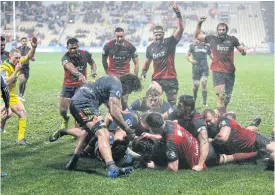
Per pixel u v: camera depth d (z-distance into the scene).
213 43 11.88
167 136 7.15
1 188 6.30
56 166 7.50
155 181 6.57
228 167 7.41
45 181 6.62
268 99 16.86
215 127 7.82
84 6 66.81
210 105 15.49
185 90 20.03
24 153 8.48
